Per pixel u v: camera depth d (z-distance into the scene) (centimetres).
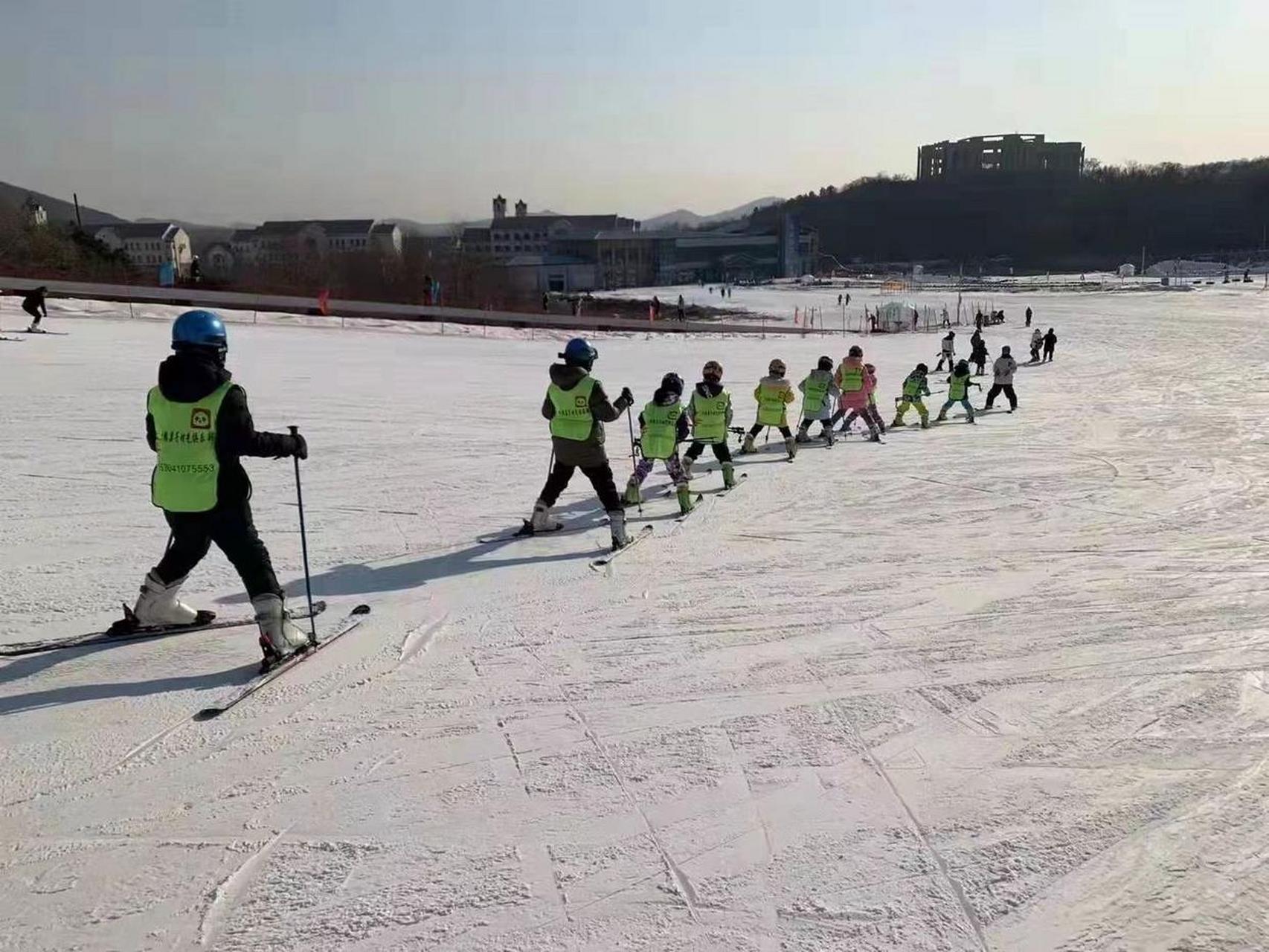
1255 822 327
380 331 3278
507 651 491
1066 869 301
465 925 273
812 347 3509
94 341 2145
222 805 336
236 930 270
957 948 264
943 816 332
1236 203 16088
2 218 4753
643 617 551
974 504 906
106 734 388
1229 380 2231
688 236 14362
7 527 724
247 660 473
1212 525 812
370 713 412
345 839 315
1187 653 493
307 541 725
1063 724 407
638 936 269
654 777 360
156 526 735
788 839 318
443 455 1112
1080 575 648
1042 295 7800
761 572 653
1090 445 1310
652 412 842
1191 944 266
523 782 355
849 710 421
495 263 9844
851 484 1009
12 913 275
